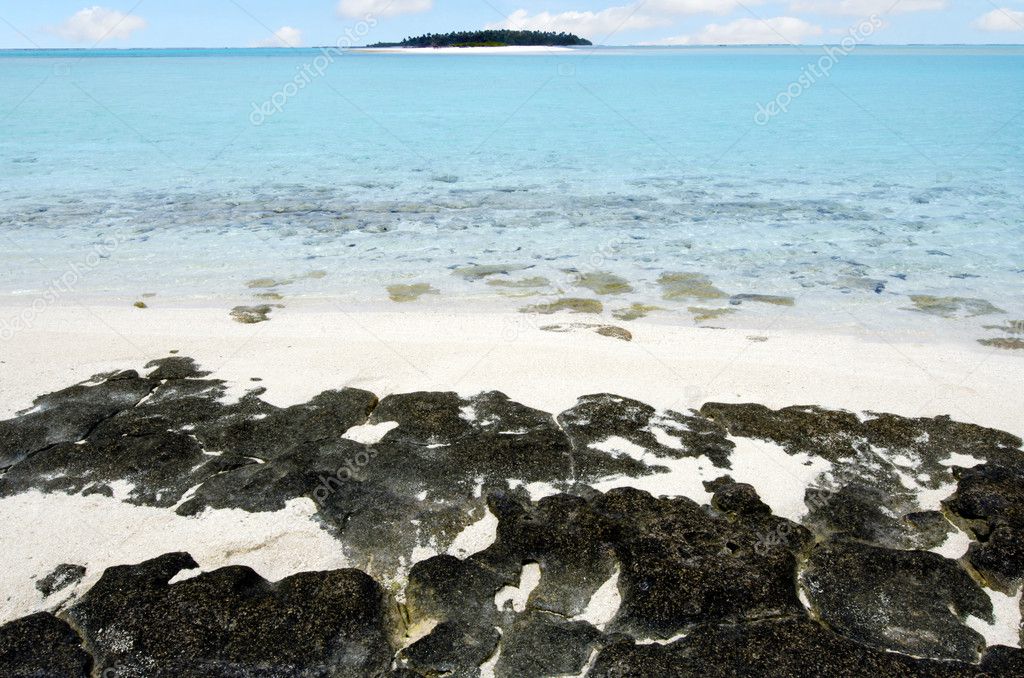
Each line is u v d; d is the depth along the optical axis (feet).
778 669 14.94
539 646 15.84
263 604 16.40
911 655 15.52
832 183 69.21
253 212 58.54
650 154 85.97
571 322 35.40
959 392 26.86
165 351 30.73
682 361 29.58
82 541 19.16
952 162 79.15
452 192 66.13
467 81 209.15
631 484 21.38
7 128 105.09
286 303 38.50
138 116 120.06
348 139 97.30
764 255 46.91
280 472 21.72
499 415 24.94
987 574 17.79
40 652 15.49
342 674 15.17
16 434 23.85
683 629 16.07
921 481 21.61
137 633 15.71
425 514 20.06
